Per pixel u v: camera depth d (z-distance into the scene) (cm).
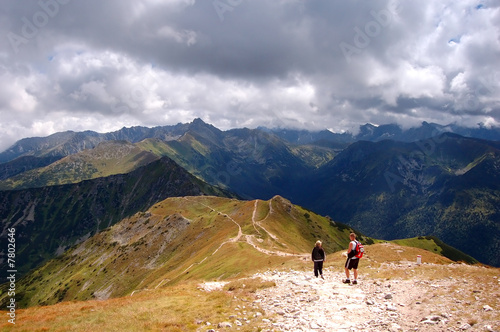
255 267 5819
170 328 1703
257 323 1680
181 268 10206
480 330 1291
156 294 2769
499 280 2034
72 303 2927
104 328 1812
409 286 2133
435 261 4819
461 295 1786
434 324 1430
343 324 1559
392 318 1579
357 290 2170
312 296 2078
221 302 2156
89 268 17838
